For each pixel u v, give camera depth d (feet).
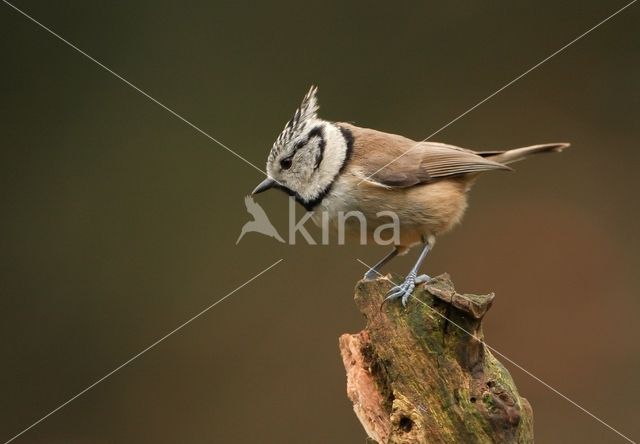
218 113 47.88
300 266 43.45
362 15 48.49
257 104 48.08
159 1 48.57
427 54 48.42
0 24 47.50
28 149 47.16
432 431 16.12
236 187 46.85
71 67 47.96
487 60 48.11
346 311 41.96
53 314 44.34
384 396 17.76
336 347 41.45
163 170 47.14
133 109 48.01
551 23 48.08
